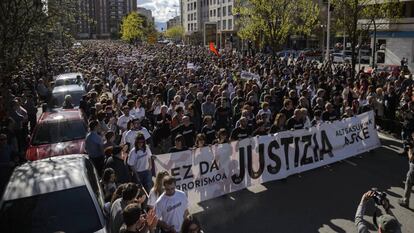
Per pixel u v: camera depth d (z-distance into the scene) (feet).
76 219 17.69
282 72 74.33
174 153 27.02
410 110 39.55
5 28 36.47
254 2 82.94
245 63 100.01
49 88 68.64
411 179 26.21
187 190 27.61
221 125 38.29
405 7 135.23
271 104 44.80
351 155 37.04
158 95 43.06
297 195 29.09
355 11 71.46
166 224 18.47
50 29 46.78
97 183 21.65
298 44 234.99
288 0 83.71
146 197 21.66
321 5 156.76
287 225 24.40
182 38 398.62
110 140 28.63
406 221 24.64
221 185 28.94
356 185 30.68
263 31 90.53
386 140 43.21
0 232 16.80
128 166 25.82
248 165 30.09
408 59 134.31
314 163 34.17
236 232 23.68
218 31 313.32
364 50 150.00
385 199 15.03
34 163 21.35
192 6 380.17
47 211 17.79
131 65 95.61
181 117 34.30
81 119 35.27
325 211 26.23
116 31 617.21
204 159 28.12
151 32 347.77
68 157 22.56
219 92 46.14
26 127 41.68
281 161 31.81
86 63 119.75
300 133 32.99
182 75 67.92
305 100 39.83
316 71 72.90
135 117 36.06
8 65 38.40
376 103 46.75
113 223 17.20
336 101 44.09
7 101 40.16
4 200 18.06
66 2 46.83
